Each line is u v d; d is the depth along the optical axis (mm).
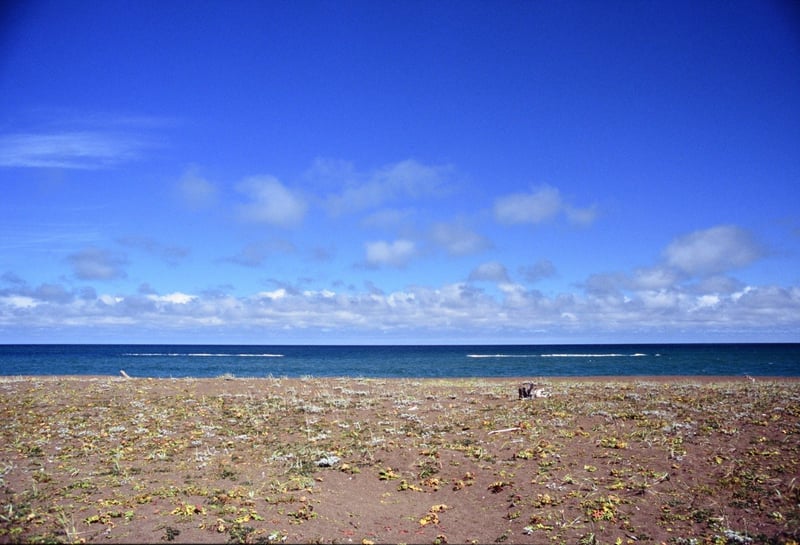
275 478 11594
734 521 9297
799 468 11266
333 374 52688
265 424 16375
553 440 14008
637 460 12211
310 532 8906
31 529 8727
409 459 12914
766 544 8500
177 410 18000
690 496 10297
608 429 14867
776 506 9734
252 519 9312
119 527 8867
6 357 93812
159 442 14320
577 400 19719
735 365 67438
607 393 21641
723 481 10820
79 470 11922
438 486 11266
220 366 67312
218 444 14289
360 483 11461
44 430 15266
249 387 23453
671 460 12133
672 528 9164
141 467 12211
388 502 10430
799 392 20906
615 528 9219
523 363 77625
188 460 12844
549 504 10164
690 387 23938
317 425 16141
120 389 22484
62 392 21453
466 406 19031
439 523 9508
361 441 14430
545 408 18062
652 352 142750
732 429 14211
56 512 9430
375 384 26219
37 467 12125
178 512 9500
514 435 14656
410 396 21359
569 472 11688
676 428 14570
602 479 11250
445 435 14961
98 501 9992
